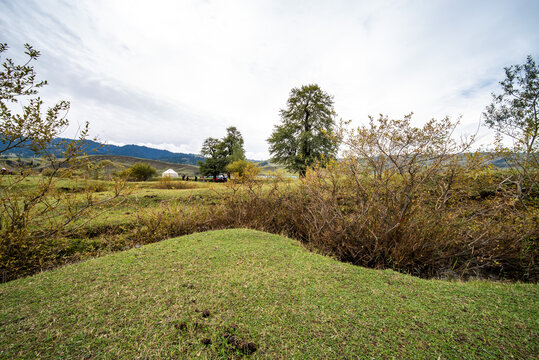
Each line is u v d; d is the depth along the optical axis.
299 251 4.62
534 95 8.42
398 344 1.98
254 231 6.13
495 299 2.78
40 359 1.76
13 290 2.86
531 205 5.20
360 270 3.71
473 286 3.28
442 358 1.81
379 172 5.14
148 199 9.42
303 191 7.39
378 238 4.82
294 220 7.06
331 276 3.38
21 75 4.03
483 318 2.36
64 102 4.64
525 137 5.21
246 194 8.77
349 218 5.42
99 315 2.33
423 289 3.06
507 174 5.43
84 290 2.85
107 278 3.18
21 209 4.78
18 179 4.44
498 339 2.03
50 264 4.77
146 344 1.94
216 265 3.67
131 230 6.57
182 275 3.28
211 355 1.83
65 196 5.08
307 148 26.19
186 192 10.80
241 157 44.16
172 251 4.34
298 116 28.55
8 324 2.18
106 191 7.79
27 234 4.56
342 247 5.34
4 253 4.21
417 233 4.70
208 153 55.88
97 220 6.68
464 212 4.98
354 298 2.75
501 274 4.83
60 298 2.66
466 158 4.55
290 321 2.28
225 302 2.58
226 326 2.18
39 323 2.20
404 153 4.79
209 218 7.50
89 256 5.32
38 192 4.62
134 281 3.09
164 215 7.02
